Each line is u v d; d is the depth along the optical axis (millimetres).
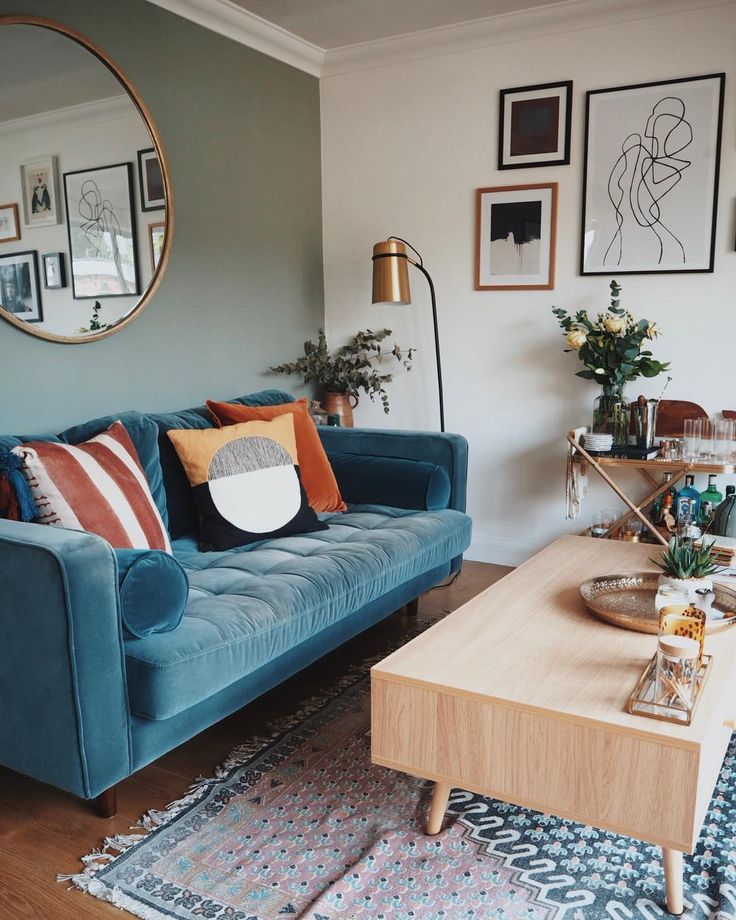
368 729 2283
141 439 2598
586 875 1646
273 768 2076
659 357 3449
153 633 1795
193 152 3264
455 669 1661
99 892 1618
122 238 2943
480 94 3666
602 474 3262
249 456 2746
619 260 3469
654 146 3334
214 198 3395
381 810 1891
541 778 1515
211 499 2635
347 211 4086
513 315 3746
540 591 2168
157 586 1779
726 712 1617
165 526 2596
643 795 1418
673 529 3193
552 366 3695
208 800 1934
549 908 1551
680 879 1516
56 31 2637
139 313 3037
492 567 3875
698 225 3295
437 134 3795
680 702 1441
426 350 3988
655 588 2174
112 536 2115
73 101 2719
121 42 2895
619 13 3311
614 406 3291
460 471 3154
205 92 3299
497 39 3570
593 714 1458
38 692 1705
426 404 4035
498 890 1602
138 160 2984
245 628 1938
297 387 4070
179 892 1616
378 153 3953
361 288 4109
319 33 3664
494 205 3707
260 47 3582
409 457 3217
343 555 2430
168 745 1854
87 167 2785
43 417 2703
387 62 3842
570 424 3693
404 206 3930
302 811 1890
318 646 2287
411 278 3973
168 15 3090
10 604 1703
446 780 1625
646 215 3389
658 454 3236
